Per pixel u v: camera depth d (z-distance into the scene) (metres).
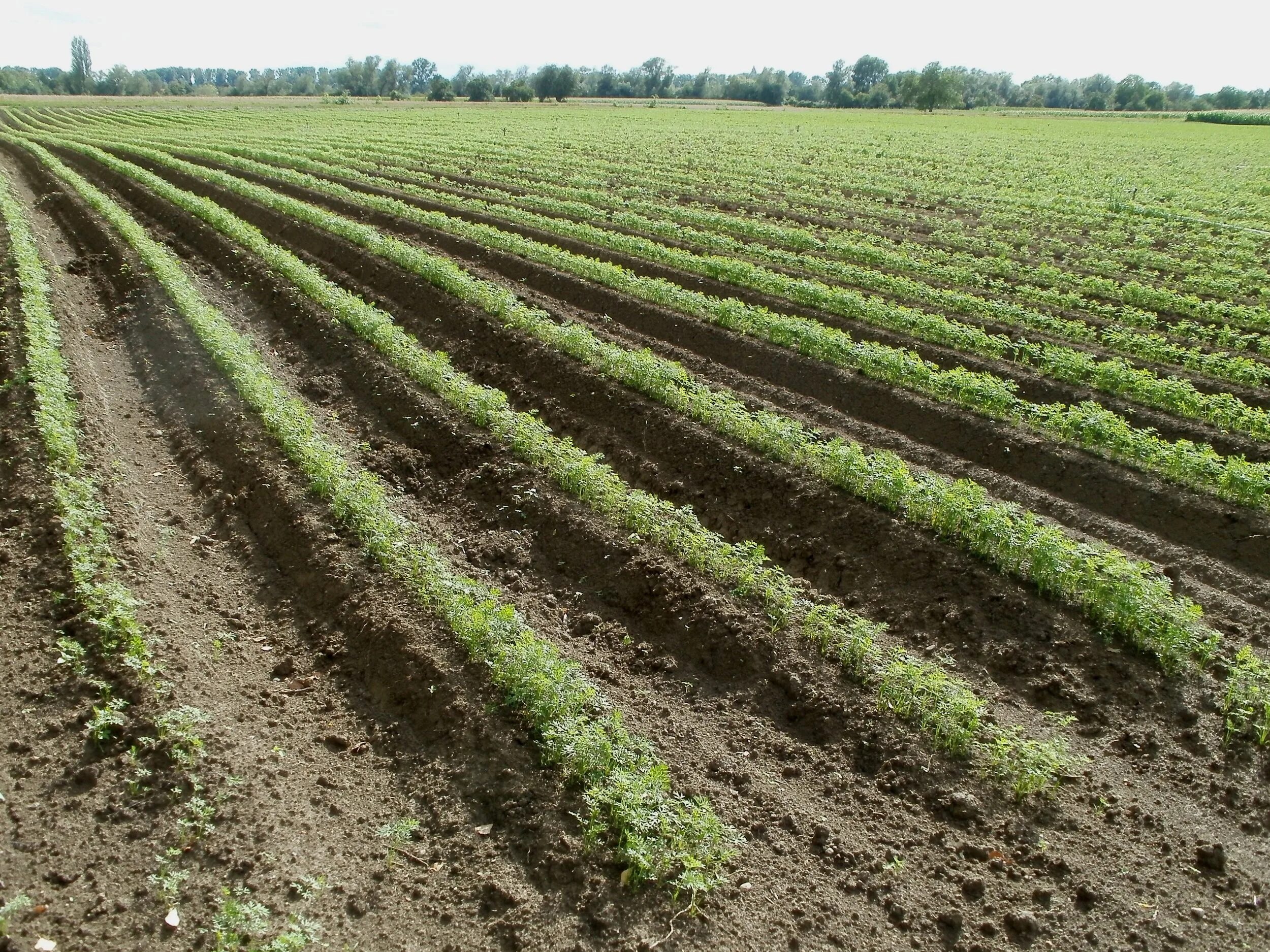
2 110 93.50
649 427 15.31
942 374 16.02
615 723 8.52
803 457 13.58
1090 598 10.55
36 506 11.98
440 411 15.61
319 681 9.71
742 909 7.15
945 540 11.82
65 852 7.12
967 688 9.45
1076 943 6.95
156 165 43.28
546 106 113.06
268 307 21.70
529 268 23.92
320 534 11.73
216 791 7.78
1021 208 33.69
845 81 137.75
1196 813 8.18
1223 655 10.01
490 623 9.51
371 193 36.69
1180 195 36.53
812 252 26.69
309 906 6.91
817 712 9.38
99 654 9.27
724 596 10.80
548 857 7.44
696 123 77.12
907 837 7.98
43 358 16.23
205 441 14.75
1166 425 15.19
